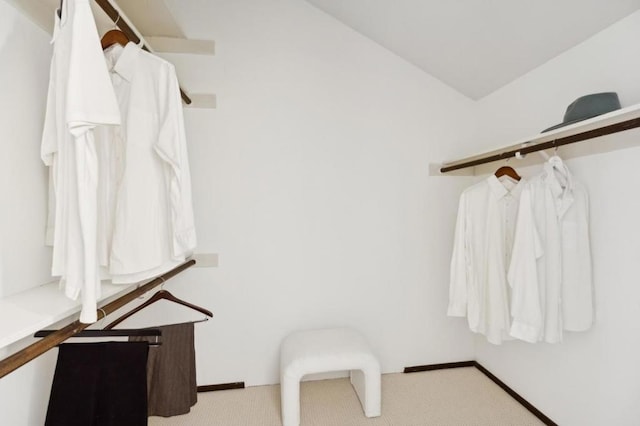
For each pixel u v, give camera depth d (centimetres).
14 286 106
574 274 144
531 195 148
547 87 172
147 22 183
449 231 236
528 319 143
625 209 133
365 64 222
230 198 208
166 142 119
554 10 140
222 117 206
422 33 192
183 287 205
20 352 75
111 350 99
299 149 215
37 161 116
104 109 85
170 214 127
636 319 130
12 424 106
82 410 95
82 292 85
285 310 217
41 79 117
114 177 114
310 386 214
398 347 233
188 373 142
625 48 131
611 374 140
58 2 111
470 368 239
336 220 221
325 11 214
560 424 167
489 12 155
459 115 234
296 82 213
